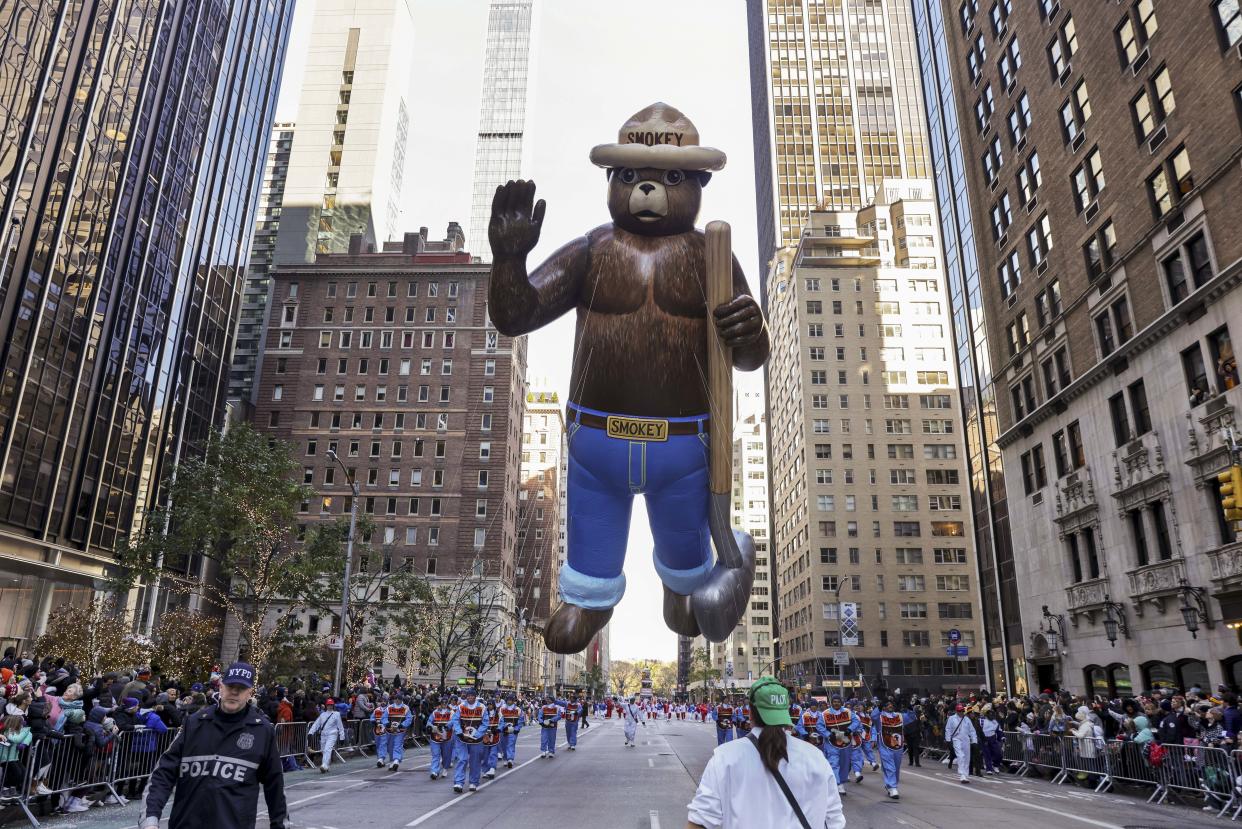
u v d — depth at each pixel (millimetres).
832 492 80312
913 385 83438
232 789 4559
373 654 46906
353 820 12172
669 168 10195
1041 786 18422
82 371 42406
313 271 78125
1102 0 29469
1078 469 31359
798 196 110875
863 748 19281
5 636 37344
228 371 61625
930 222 88625
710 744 34469
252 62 65500
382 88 108312
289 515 32438
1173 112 25656
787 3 119062
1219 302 23281
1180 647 24844
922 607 76938
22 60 37500
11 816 10820
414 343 76188
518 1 170875
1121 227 28594
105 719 12625
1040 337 34875
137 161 47625
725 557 10773
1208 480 23594
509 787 16672
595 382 10281
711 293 9875
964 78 43469
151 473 50031
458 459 73062
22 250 37625
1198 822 13023
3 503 36656
